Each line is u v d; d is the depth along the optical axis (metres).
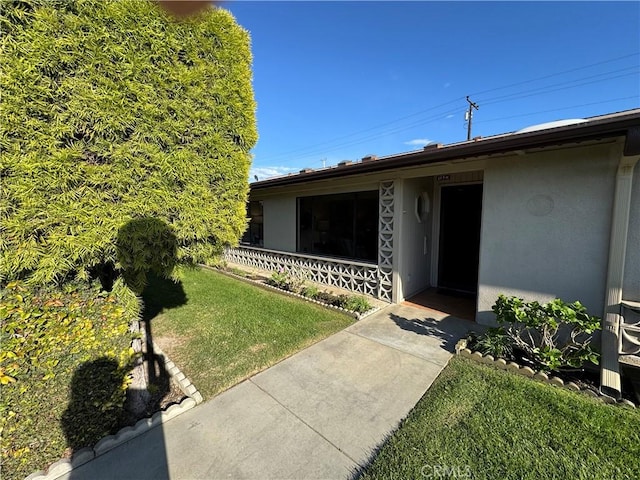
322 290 6.68
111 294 2.74
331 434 2.28
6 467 1.90
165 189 2.77
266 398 2.75
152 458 2.08
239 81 3.29
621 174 2.89
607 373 2.83
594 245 3.30
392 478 1.85
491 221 4.16
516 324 3.76
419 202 6.29
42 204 2.05
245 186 3.54
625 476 1.83
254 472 1.95
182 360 3.51
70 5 2.09
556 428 2.25
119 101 2.38
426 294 6.29
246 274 8.52
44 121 2.03
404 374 3.14
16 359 1.98
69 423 2.16
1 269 1.92
